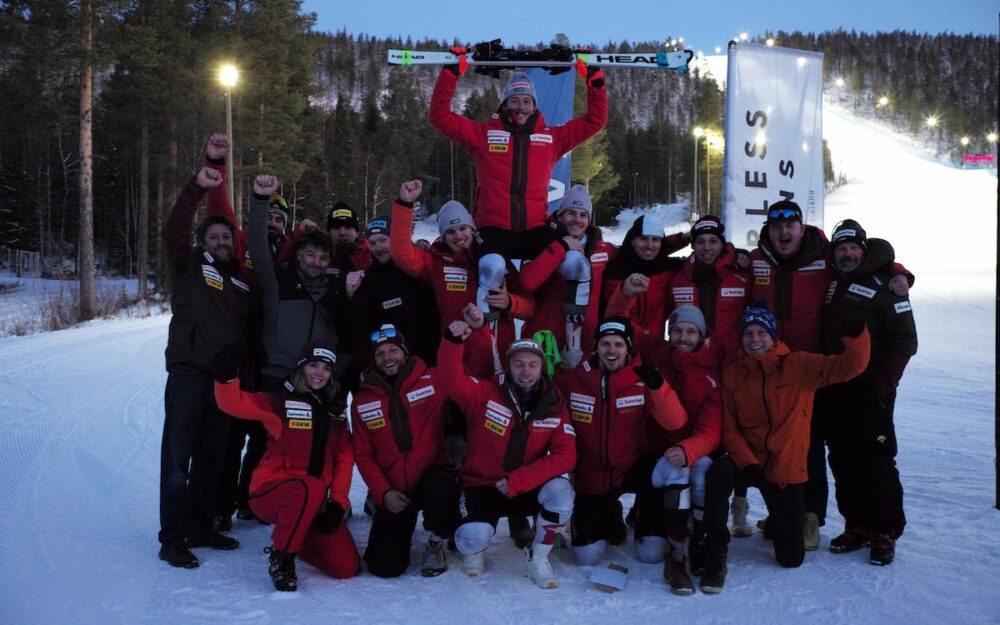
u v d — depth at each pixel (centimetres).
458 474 452
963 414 841
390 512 436
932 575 414
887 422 450
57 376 1087
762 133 712
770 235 504
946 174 9300
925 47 19588
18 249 4834
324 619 368
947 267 3144
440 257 516
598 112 546
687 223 6806
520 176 519
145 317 2164
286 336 505
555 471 418
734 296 514
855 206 6303
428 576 433
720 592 402
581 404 449
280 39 3425
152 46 2419
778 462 439
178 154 3409
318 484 414
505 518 560
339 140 5881
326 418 443
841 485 464
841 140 12812
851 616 366
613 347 441
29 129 2756
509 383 436
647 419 460
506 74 7819
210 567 439
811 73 727
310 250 505
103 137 4038
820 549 468
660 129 9456
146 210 3031
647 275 534
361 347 532
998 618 361
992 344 1402
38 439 725
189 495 475
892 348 452
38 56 2127
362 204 5656
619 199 7931
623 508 578
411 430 447
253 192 493
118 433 757
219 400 419
